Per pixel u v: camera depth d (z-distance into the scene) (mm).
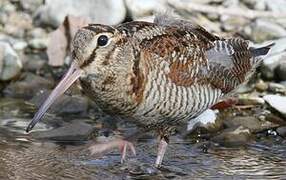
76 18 15391
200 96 11227
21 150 11883
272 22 15555
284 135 12547
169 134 11562
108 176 11039
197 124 12688
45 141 12289
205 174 11125
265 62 14242
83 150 11953
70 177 10914
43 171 11094
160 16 11602
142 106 10734
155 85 10703
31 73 14859
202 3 16234
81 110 13547
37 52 15633
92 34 10195
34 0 16625
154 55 10695
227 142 12320
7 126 12859
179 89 10922
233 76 11812
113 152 11898
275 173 11070
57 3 16109
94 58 10234
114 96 10547
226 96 12180
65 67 15102
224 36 15492
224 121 12953
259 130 12695
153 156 11781
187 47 11062
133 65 10477
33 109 13609
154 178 11086
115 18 15570
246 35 15430
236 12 15828
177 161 11625
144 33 10789
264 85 14125
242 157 11750
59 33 15281
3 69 14555
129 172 11219
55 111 13523
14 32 16062
